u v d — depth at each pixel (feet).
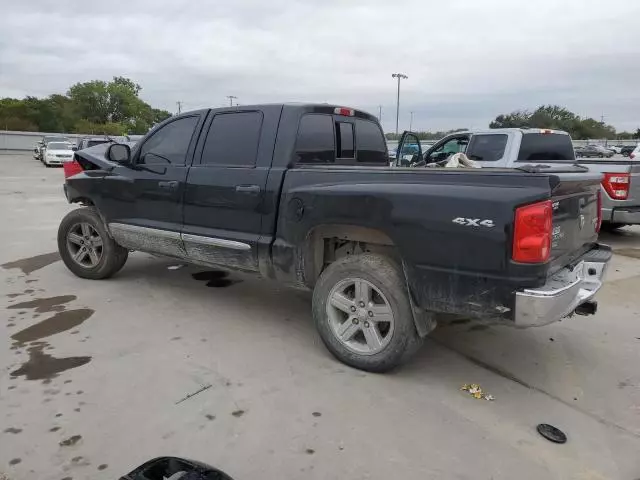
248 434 9.33
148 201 16.05
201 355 12.63
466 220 10.02
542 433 9.63
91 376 11.37
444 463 8.66
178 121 15.65
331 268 12.10
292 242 12.71
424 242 10.53
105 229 17.92
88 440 9.04
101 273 18.53
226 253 14.24
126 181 16.51
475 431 9.64
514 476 8.39
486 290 9.99
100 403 10.25
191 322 14.87
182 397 10.55
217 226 14.37
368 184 11.45
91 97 286.46
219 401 10.44
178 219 15.33
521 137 26.43
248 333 14.12
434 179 10.74
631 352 13.50
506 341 14.11
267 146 13.47
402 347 11.30
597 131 221.66
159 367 11.90
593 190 12.66
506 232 9.61
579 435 9.64
